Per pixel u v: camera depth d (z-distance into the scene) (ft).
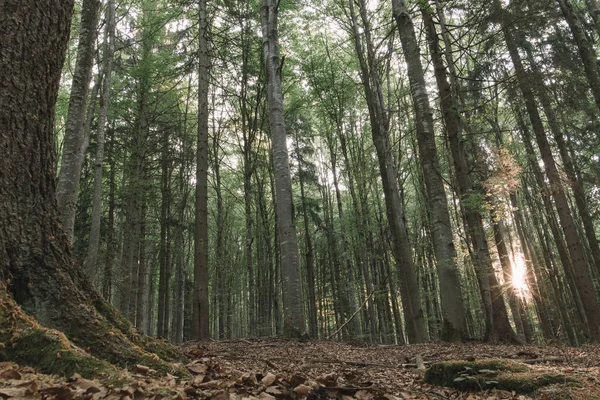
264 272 82.69
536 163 55.77
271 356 22.25
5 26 10.50
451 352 25.29
